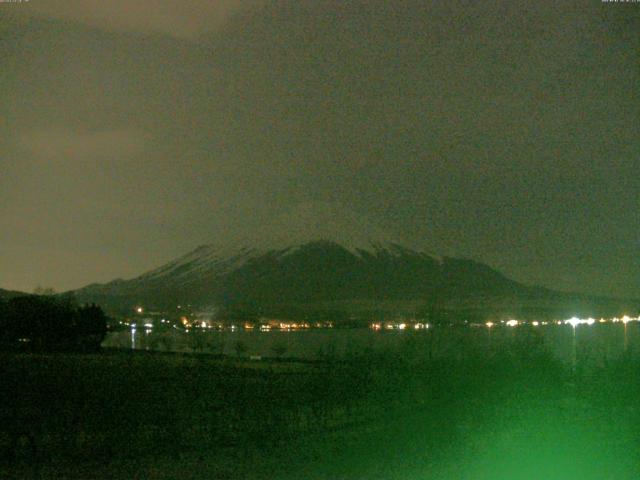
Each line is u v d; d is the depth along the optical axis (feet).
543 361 74.59
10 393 93.71
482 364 77.36
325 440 55.93
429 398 77.77
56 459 49.14
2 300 220.64
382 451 50.16
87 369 130.11
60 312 212.23
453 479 41.09
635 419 60.18
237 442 55.21
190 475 43.29
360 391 77.92
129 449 52.44
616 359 71.82
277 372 127.34
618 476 41.37
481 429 58.39
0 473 44.42
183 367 137.59
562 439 52.90
